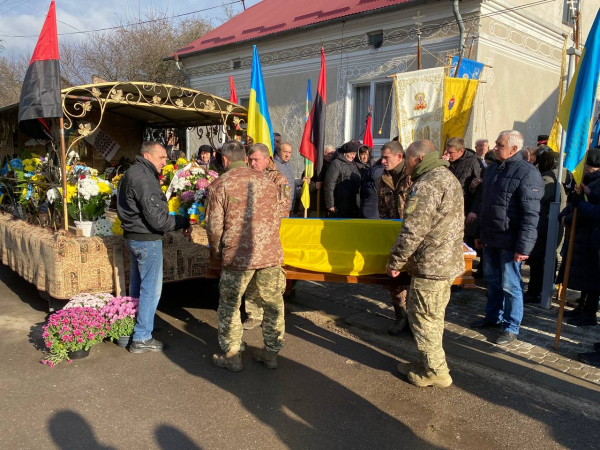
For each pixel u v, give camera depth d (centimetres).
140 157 377
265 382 344
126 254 443
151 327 394
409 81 701
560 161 477
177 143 877
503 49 884
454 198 317
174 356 385
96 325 376
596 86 385
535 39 959
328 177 610
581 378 356
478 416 306
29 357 377
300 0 1334
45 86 415
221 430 284
